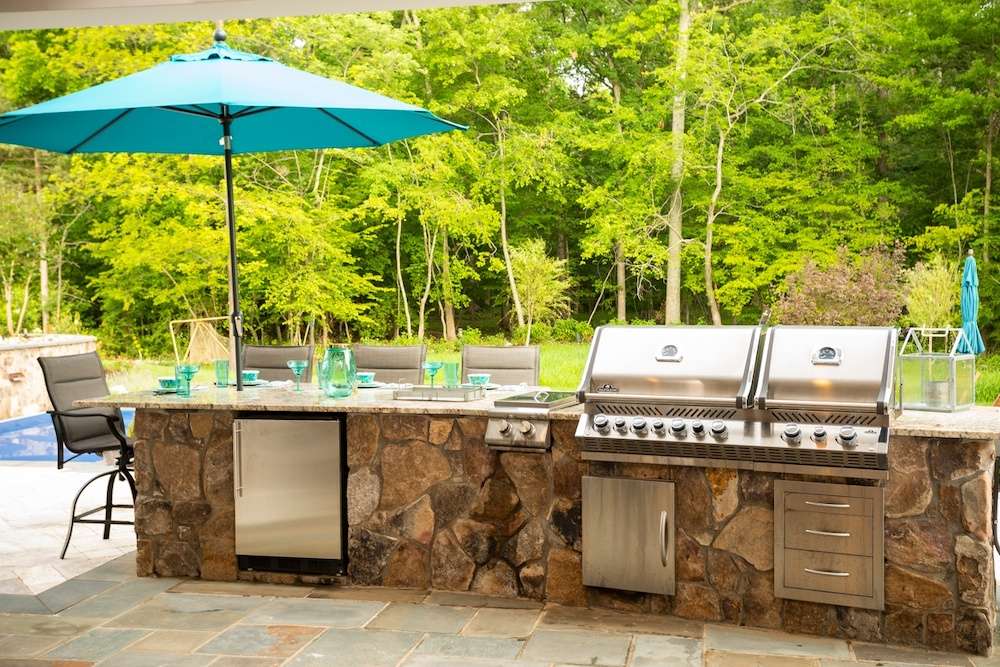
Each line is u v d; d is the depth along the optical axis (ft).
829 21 38.88
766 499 11.21
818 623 11.07
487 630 11.53
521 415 12.25
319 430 13.32
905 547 10.54
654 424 11.37
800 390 10.71
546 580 12.59
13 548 15.85
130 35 40.50
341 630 11.65
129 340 45.24
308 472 13.41
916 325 32.27
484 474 12.83
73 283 47.16
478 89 43.21
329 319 44.96
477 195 42.45
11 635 11.64
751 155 40.06
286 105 13.12
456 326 45.65
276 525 13.55
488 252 43.83
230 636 11.50
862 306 29.43
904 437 10.46
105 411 16.62
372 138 17.33
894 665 10.11
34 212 42.96
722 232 39.63
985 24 36.35
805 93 39.01
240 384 15.26
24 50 42.09
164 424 14.15
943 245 37.24
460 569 13.03
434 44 42.91
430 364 14.02
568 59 44.29
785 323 29.89
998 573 13.16
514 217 44.39
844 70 39.17
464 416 12.86
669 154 39.19
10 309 44.24
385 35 40.93
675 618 11.78
